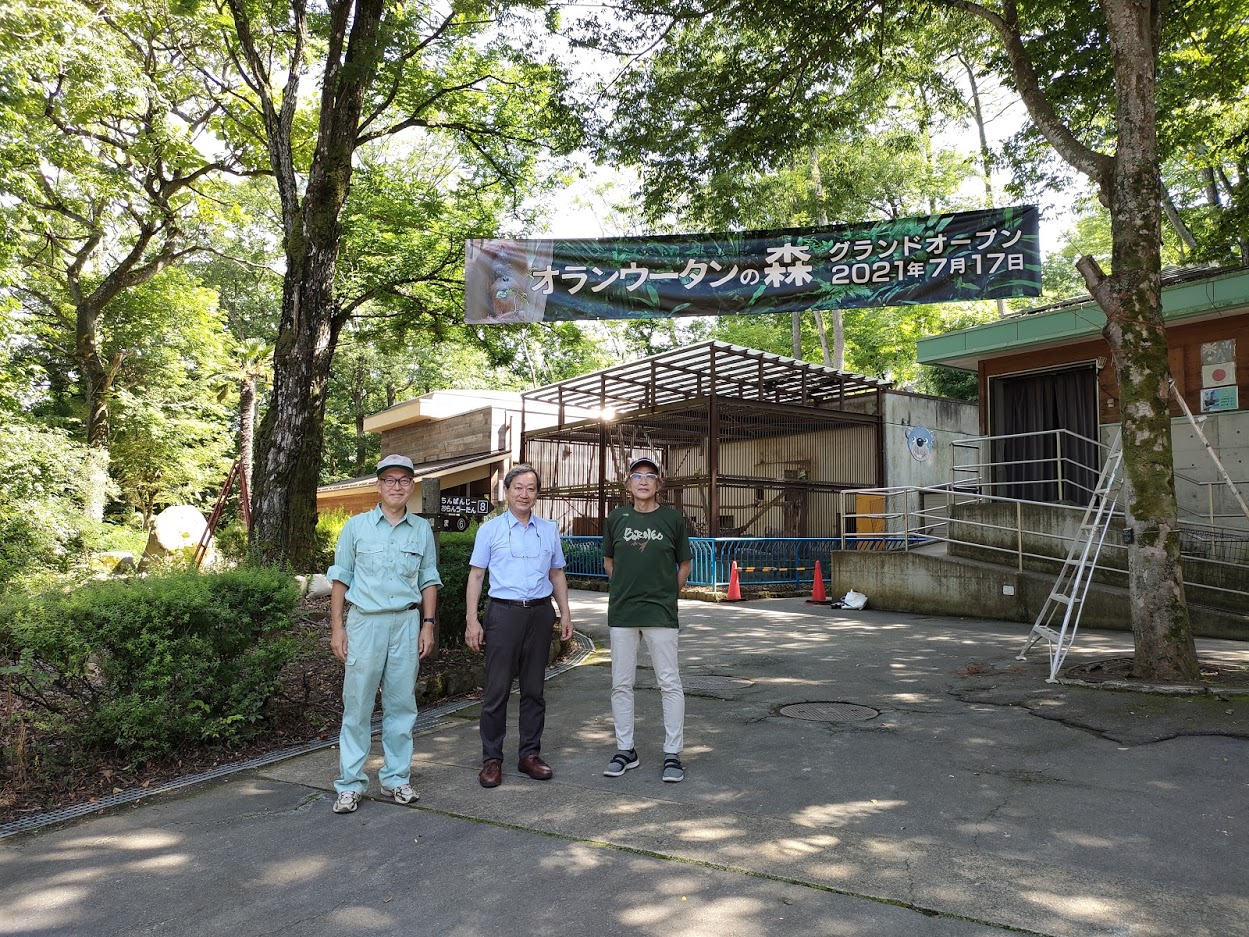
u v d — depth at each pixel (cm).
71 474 1464
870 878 307
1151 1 698
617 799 405
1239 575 912
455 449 2267
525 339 1420
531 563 456
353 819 386
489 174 1381
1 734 436
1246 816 362
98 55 1334
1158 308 647
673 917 281
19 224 1748
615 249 907
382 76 1195
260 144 1595
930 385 2922
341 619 419
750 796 404
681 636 962
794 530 1830
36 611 426
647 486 462
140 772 455
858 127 1089
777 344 3131
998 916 275
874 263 855
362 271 1387
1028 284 811
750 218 1038
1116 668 662
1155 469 630
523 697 454
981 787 409
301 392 1042
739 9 909
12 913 297
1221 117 1122
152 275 2058
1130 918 272
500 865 329
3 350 1795
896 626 1020
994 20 770
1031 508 1104
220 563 1138
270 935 277
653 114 973
